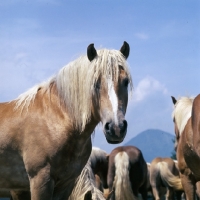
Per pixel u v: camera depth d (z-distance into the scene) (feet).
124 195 39.93
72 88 18.24
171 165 57.82
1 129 18.86
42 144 18.03
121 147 43.39
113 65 17.31
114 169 41.45
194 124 23.30
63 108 18.49
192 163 25.16
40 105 18.90
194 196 27.43
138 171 42.37
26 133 18.37
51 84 19.34
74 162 18.33
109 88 16.99
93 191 24.17
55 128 18.16
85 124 17.95
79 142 18.30
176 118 28.91
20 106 19.13
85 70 17.89
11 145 18.63
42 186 17.72
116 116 16.58
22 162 18.63
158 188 58.18
